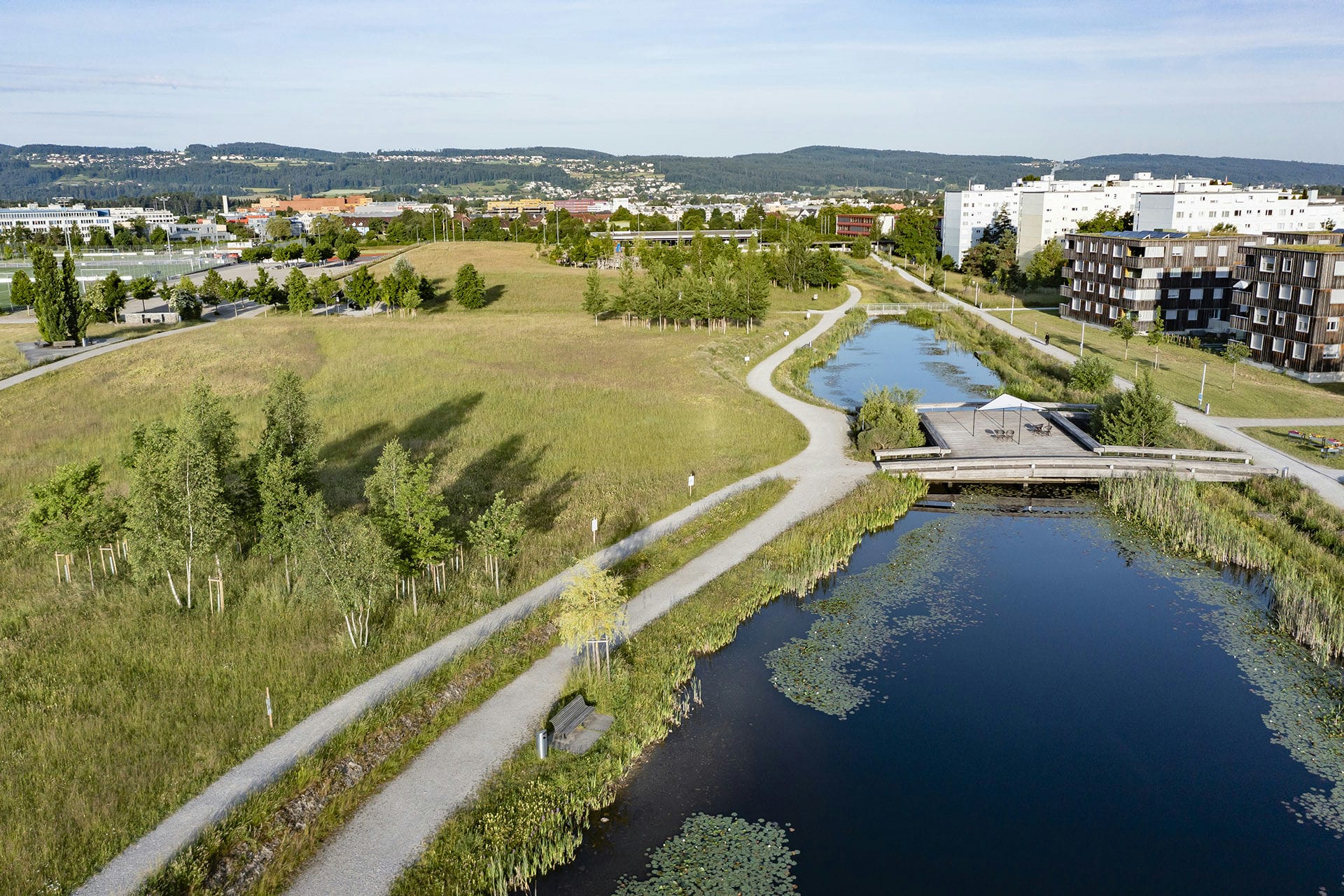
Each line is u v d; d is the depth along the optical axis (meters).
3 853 23.75
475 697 31.64
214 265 186.12
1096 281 116.31
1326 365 81.19
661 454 60.53
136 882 22.81
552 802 27.23
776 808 27.95
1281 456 58.44
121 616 37.19
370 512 46.69
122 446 61.59
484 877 24.27
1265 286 86.81
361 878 23.72
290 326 107.38
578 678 32.94
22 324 116.06
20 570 42.38
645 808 27.83
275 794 25.97
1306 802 28.33
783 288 160.88
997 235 186.12
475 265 172.88
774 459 59.88
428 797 26.83
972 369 97.44
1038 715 32.97
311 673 32.66
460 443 62.91
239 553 43.72
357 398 74.94
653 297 113.69
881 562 46.50
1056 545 48.69
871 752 30.75
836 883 24.97
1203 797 28.55
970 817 27.67
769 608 41.50
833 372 95.81
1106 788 29.02
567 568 42.06
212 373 82.62
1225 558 46.19
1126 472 56.34
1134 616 40.56
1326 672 35.66
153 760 27.61
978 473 56.72
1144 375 61.91
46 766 27.33
